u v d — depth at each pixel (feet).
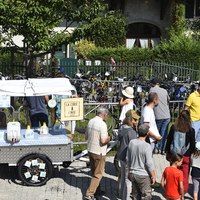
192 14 93.61
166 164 27.17
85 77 55.06
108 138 20.65
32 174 22.34
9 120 35.06
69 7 35.32
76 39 34.88
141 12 97.25
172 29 89.71
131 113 20.40
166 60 76.95
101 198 21.39
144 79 58.49
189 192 22.67
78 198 21.21
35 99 26.32
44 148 22.09
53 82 22.94
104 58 82.07
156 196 21.89
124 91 27.12
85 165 26.53
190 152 20.71
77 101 21.33
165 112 28.22
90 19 35.37
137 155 17.79
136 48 82.69
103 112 20.71
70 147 22.39
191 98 26.45
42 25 32.58
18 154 21.89
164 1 94.07
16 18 32.53
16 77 48.47
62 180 23.73
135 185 18.25
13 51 35.76
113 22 36.19
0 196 21.08
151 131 23.15
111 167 26.48
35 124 26.76
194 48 75.61
